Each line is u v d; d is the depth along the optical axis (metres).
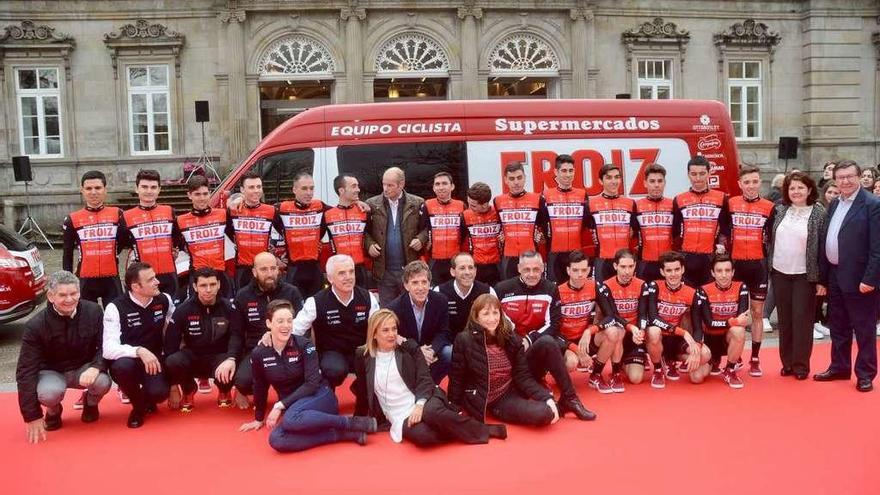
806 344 6.91
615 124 9.01
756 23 23.38
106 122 21.08
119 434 5.75
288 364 5.60
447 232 7.77
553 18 21.81
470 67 21.39
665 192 9.06
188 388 6.30
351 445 5.37
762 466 4.80
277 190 8.66
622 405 6.19
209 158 21.25
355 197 7.70
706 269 7.80
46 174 21.03
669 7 22.78
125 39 20.75
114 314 5.96
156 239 7.49
